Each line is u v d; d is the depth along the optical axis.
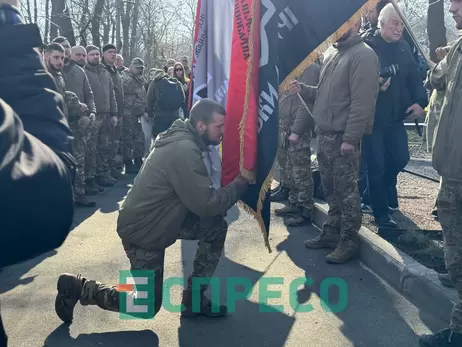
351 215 4.47
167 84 9.33
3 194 0.94
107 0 22.50
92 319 3.49
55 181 1.04
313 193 6.12
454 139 2.80
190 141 3.21
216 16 4.77
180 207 3.22
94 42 17.50
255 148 3.45
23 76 1.16
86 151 7.47
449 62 2.96
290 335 3.29
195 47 4.83
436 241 4.65
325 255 4.74
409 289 3.80
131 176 9.38
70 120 6.61
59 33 16.28
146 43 30.27
